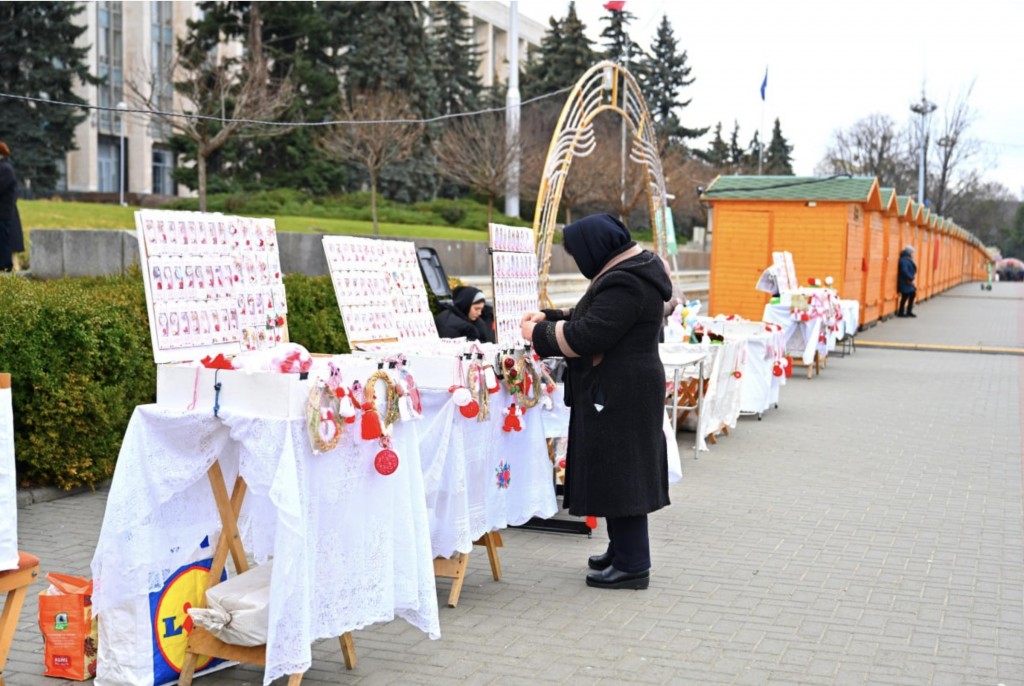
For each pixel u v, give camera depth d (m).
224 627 4.13
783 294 15.80
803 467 9.23
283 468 3.95
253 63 28.55
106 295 8.12
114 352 7.72
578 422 5.63
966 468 9.32
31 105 37.03
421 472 4.82
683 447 10.12
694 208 45.97
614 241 5.54
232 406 4.10
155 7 50.19
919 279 37.81
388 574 4.52
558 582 5.86
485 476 5.67
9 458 3.96
